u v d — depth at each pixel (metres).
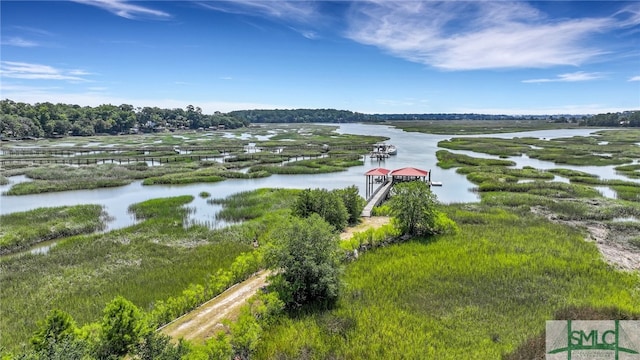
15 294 20.55
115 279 22.36
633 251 26.69
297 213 29.91
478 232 29.20
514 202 40.38
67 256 25.81
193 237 30.16
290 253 18.52
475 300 18.45
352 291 19.52
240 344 14.27
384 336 15.44
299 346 14.89
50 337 11.84
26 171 60.88
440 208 37.53
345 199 32.72
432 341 15.02
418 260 23.22
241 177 59.59
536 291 19.22
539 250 25.00
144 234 30.66
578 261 23.06
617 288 19.61
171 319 16.67
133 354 12.43
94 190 50.62
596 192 44.34
